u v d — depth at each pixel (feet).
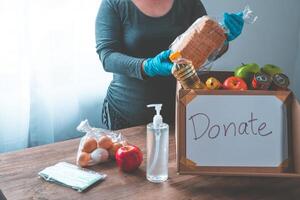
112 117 5.05
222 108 2.62
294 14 8.98
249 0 8.02
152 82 4.64
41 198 2.57
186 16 4.68
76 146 3.51
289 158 2.62
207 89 2.64
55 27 5.52
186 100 2.62
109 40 4.35
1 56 5.16
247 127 2.64
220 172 2.63
